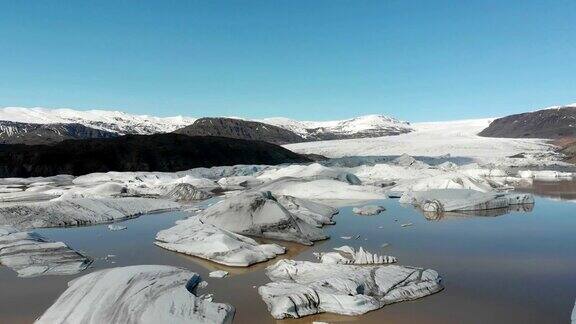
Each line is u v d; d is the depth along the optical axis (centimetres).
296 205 2028
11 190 3497
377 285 1003
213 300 972
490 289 1032
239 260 1272
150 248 1504
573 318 830
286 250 1451
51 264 1259
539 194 2928
